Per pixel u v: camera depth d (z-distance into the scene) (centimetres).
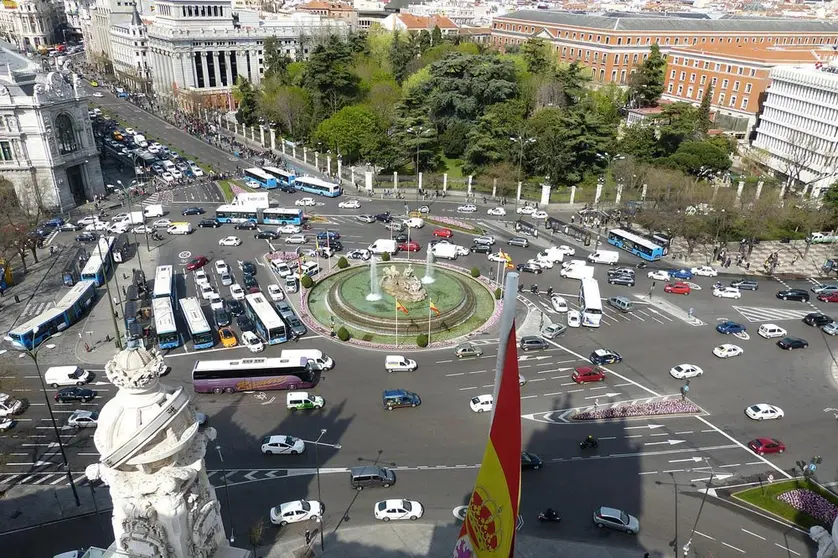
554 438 6594
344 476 6012
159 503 1781
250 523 5438
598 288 9569
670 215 12169
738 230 12000
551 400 7206
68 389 7038
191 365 7762
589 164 15438
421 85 17475
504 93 16438
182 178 15088
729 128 19112
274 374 7150
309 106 17962
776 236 12431
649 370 7856
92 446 6400
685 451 6456
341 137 15125
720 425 6875
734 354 8212
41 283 9781
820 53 18862
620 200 14062
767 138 17288
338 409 6975
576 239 12231
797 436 6731
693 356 8219
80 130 13112
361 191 14762
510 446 2397
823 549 2259
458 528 5453
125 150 16688
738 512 5706
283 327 8194
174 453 1820
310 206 13675
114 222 12256
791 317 9369
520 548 5262
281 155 17225
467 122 16600
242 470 6047
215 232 12131
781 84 16638
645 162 14700
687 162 14088
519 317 9106
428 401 7150
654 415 7006
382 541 5312
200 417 6650
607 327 8925
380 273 10406
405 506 5547
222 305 9044
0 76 12031
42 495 5738
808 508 5728
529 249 11675
